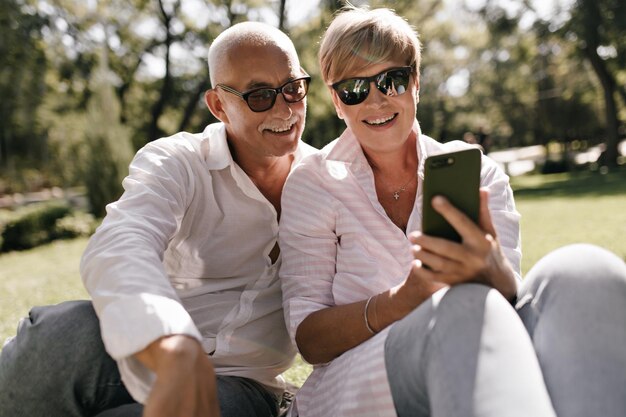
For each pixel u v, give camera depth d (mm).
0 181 26781
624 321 1261
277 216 2342
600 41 25500
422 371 1291
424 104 29641
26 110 20000
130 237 1612
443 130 33375
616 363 1214
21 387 1613
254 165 2291
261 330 2145
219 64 2232
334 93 2135
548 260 1400
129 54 23391
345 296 1958
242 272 2215
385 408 1435
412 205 2123
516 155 43500
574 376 1207
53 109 20672
